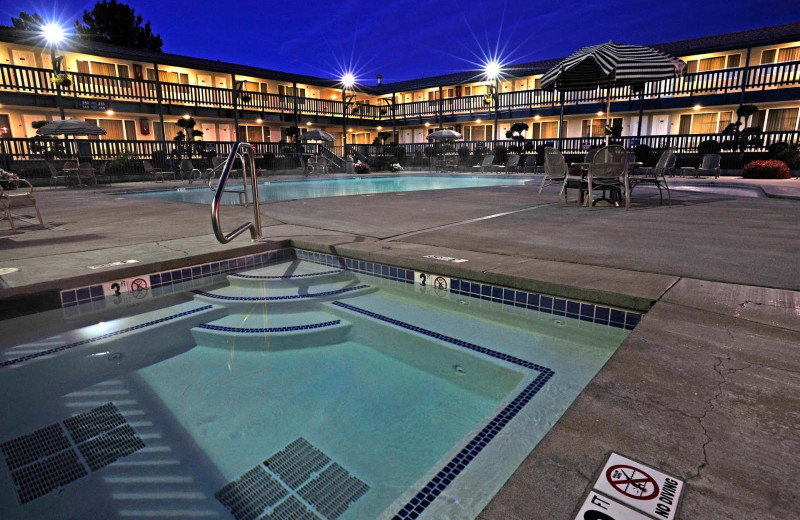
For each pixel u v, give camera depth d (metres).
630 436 1.11
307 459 1.48
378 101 32.44
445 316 2.78
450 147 21.97
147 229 4.72
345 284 3.50
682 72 6.46
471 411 1.77
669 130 21.33
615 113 21.36
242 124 25.23
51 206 7.21
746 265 2.79
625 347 1.61
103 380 2.05
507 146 21.67
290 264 3.95
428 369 2.13
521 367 2.04
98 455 1.51
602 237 3.88
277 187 13.86
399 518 1.13
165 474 1.41
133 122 21.08
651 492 0.92
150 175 15.77
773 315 1.91
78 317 2.79
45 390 1.95
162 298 3.16
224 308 2.97
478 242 3.76
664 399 1.27
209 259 3.49
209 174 5.06
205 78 23.69
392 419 1.72
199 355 2.31
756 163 12.07
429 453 1.51
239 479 1.38
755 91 17.45
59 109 17.33
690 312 1.95
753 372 1.42
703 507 0.88
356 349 2.36
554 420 1.56
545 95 22.66
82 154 15.68
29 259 3.30
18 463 1.47
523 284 2.63
